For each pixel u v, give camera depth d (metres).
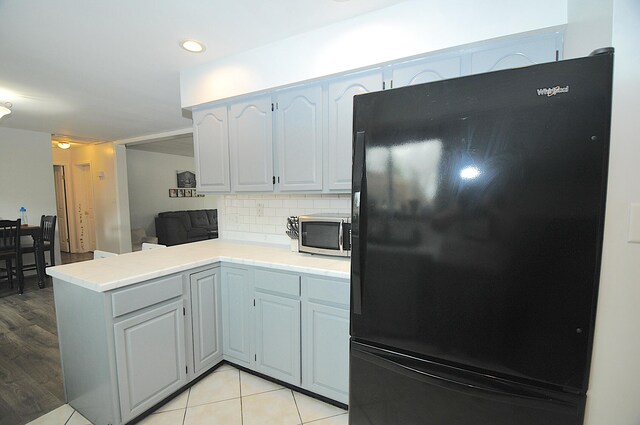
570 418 0.84
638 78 0.81
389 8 1.62
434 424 1.00
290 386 1.92
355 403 1.16
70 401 1.74
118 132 4.63
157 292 1.65
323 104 1.90
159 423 1.63
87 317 1.51
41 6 1.51
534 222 0.83
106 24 1.69
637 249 0.82
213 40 1.91
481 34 1.45
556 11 1.33
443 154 0.93
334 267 1.71
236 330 2.05
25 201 4.43
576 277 0.81
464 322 0.93
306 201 2.42
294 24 1.76
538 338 0.85
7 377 2.02
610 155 0.82
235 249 2.30
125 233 5.52
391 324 1.05
